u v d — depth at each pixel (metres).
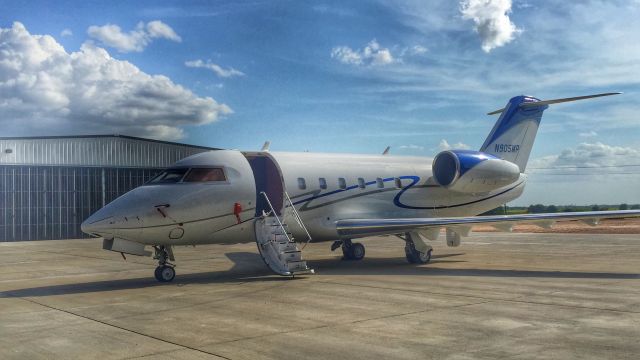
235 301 11.28
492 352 7.09
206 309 10.44
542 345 7.41
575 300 10.88
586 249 24.16
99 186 39.66
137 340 8.04
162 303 11.26
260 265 19.34
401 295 11.67
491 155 20.30
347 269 17.36
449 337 7.90
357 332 8.27
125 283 14.85
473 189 19.72
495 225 17.33
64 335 8.48
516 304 10.46
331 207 18.20
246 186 15.91
